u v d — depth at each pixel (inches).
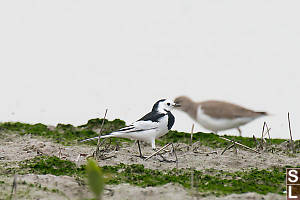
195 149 583.8
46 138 668.7
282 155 577.0
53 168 470.3
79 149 589.0
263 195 387.2
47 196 377.4
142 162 514.6
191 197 372.5
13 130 714.2
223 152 568.4
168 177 439.5
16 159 517.7
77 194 386.3
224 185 416.8
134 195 378.0
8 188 395.5
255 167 500.4
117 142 611.8
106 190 394.6
